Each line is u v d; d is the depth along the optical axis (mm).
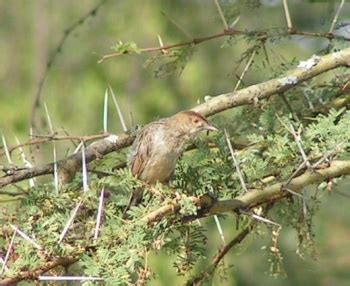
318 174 9508
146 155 10648
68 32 13680
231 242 10672
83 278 7852
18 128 21156
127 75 22484
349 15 15727
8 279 7906
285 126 9500
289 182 9391
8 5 24719
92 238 8258
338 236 19688
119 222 8242
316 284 18188
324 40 12961
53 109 21781
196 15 22344
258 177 9438
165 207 8469
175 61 11438
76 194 8859
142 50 10977
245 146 10852
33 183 9812
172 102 22156
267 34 11312
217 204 9023
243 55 11586
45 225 8219
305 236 10516
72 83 22484
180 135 10711
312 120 10984
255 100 10758
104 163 10961
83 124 21859
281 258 10398
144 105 22094
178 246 9023
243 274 17859
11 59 24125
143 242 8086
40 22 23656
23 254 7984
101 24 22797
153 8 22609
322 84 11445
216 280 15672
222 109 10867
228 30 11273
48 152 16547
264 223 10516
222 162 9430
